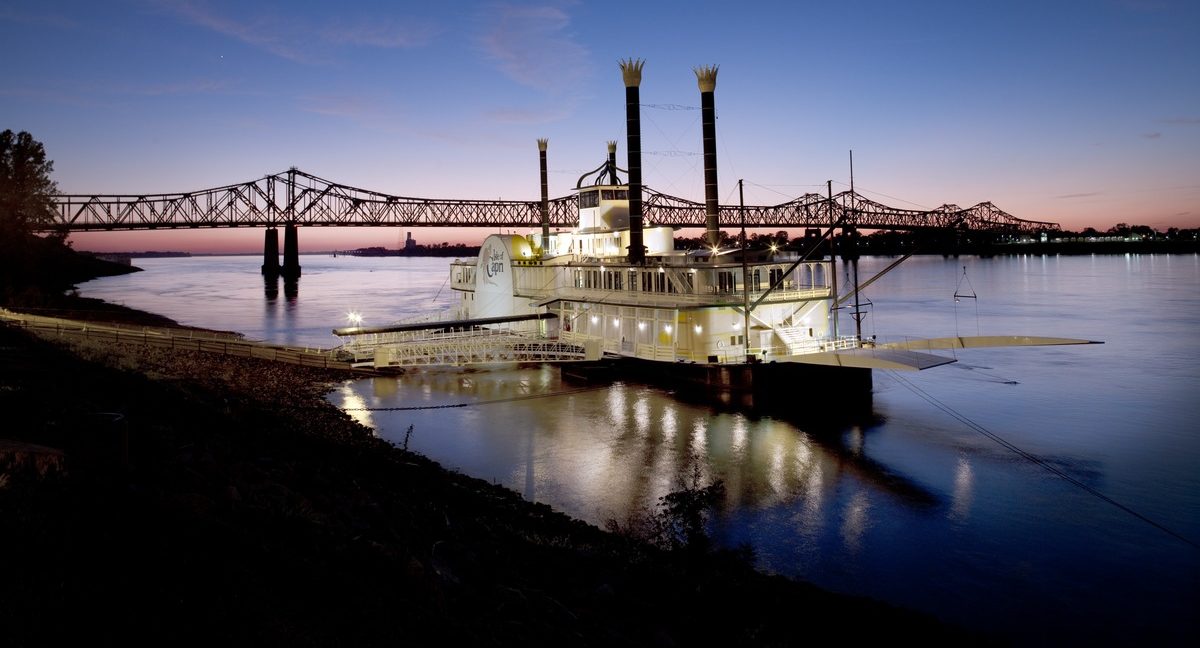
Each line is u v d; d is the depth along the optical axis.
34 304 92.50
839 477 30.97
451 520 18.12
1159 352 67.62
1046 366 61.72
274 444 23.41
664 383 48.97
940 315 101.31
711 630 14.45
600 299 54.81
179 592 8.81
